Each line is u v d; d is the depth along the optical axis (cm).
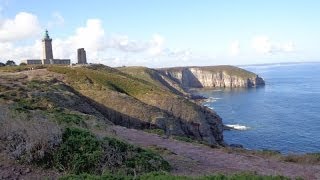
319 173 1900
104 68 13525
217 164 1881
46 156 1365
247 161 2077
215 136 8438
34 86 6378
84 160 1384
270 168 1930
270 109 11900
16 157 1341
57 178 1237
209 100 15750
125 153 1580
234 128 9125
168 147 2283
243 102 14300
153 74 19038
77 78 8775
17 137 1431
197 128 8338
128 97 8062
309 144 6975
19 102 4700
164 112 8025
